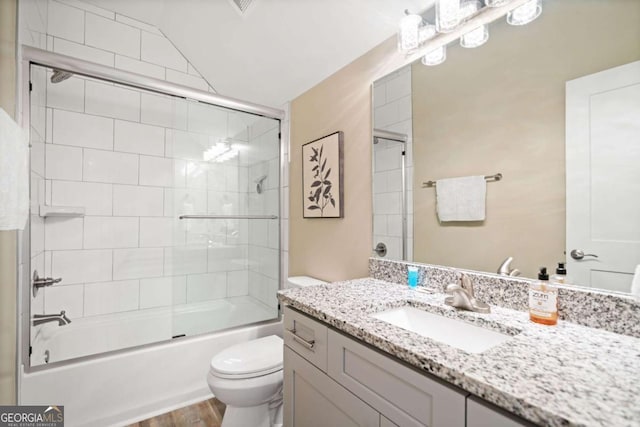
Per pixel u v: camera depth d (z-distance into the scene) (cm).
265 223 249
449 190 127
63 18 203
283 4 169
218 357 151
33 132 160
